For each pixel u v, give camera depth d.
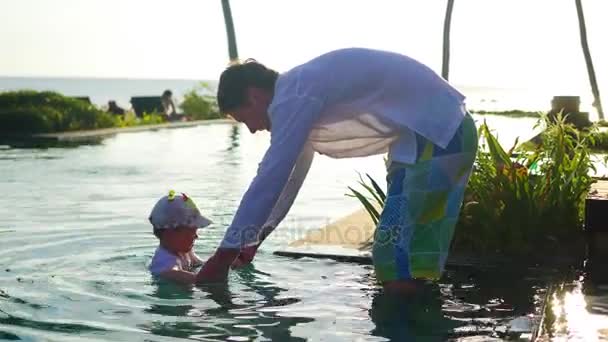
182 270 4.12
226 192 8.19
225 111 3.87
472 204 4.91
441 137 3.66
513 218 4.87
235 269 4.29
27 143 15.59
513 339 3.03
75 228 5.71
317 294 3.77
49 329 3.15
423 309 3.49
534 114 26.50
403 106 3.71
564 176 5.18
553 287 3.86
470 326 3.21
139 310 3.46
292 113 3.63
